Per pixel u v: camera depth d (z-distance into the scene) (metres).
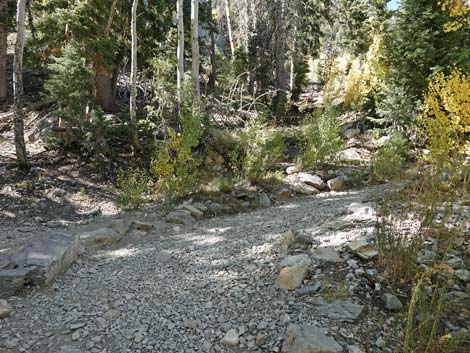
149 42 14.73
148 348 3.06
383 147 10.64
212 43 20.06
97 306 3.81
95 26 10.68
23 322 3.58
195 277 4.25
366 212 5.38
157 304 3.74
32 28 13.44
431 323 2.78
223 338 3.06
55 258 4.59
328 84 17.08
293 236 4.67
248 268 4.23
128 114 11.76
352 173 9.50
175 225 6.86
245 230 5.87
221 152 10.48
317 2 20.44
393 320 2.95
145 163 10.52
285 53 18.02
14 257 4.60
